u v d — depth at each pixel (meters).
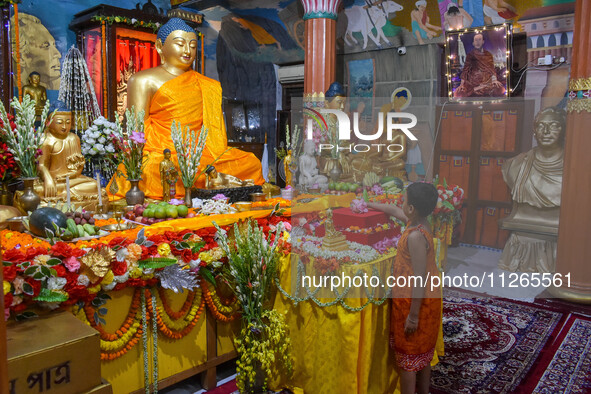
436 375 3.17
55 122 3.56
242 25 9.59
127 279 2.58
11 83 6.08
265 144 9.95
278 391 3.00
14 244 2.48
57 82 7.29
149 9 8.61
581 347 3.56
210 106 4.79
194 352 3.01
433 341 2.41
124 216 3.34
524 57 6.74
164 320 2.82
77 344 2.07
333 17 7.17
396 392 2.81
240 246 2.90
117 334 2.61
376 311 2.54
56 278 2.26
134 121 3.69
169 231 2.86
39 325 2.18
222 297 3.13
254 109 10.05
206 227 3.02
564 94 6.42
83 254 2.35
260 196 3.92
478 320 4.00
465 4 7.06
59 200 3.41
